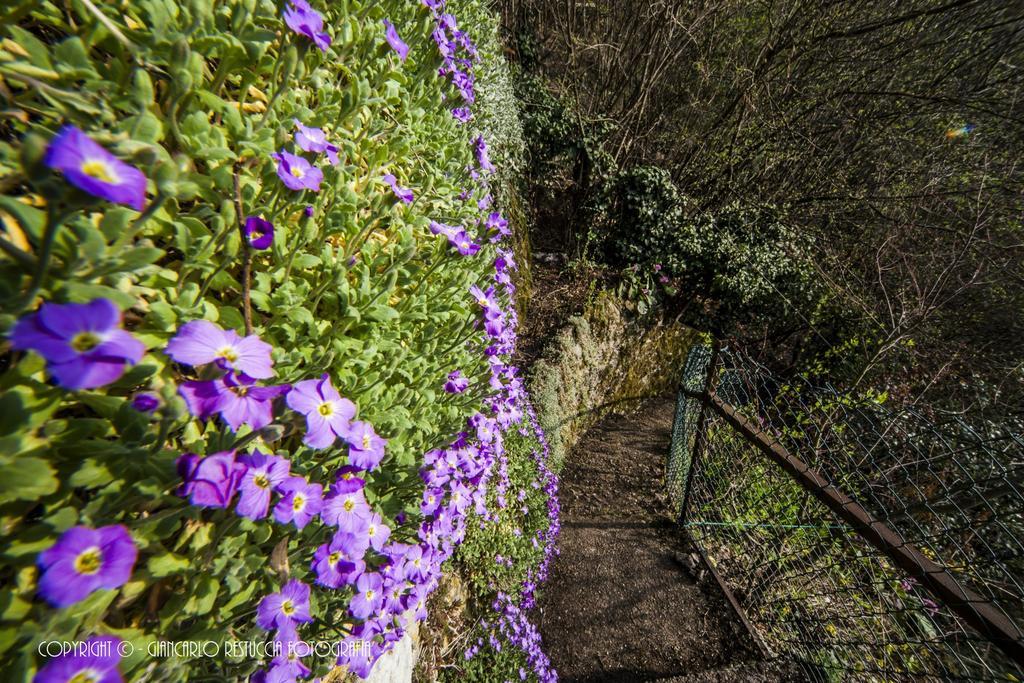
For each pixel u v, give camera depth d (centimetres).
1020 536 339
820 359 821
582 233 829
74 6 80
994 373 748
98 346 58
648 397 804
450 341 169
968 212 815
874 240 892
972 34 886
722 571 416
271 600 92
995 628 202
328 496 101
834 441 395
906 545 248
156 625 85
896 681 280
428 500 151
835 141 983
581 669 343
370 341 127
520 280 639
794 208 993
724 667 331
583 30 930
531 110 804
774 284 858
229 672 93
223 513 89
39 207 79
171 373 91
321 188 120
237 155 103
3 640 63
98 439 72
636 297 778
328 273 118
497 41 642
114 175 58
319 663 118
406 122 174
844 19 905
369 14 166
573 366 609
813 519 362
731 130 995
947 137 902
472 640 280
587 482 552
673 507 509
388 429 133
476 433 185
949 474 388
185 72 82
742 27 953
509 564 341
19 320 55
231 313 98
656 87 969
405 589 150
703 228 887
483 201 242
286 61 104
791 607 357
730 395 480
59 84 78
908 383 765
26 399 66
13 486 62
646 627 371
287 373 106
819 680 315
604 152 847
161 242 96
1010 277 745
